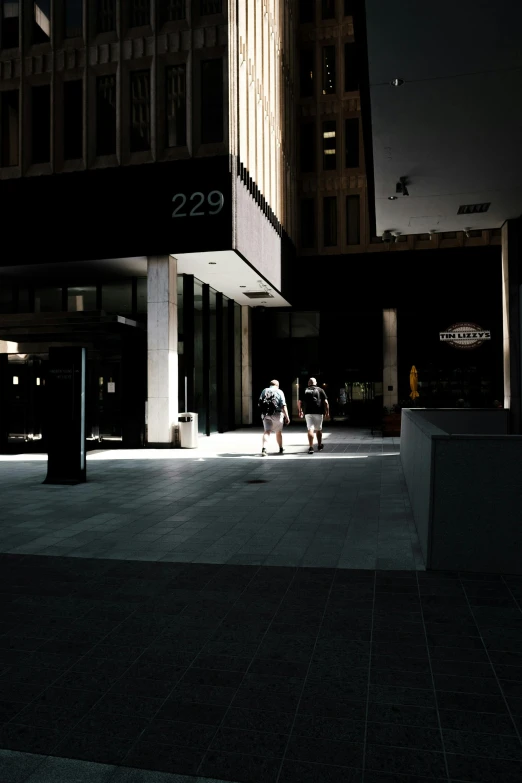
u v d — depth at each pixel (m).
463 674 3.39
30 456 15.80
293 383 27.64
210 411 23.02
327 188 27.02
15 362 18.75
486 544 5.29
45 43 18.25
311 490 9.80
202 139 17.22
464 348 25.81
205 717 2.98
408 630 4.01
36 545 6.40
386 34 7.94
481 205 15.24
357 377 26.92
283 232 24.31
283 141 24.62
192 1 17.27
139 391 17.50
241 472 12.10
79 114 18.08
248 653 3.69
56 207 17.98
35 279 20.83
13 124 18.69
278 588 4.92
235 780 2.50
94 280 20.64
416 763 2.60
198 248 17.00
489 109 10.09
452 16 7.56
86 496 9.52
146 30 17.56
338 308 26.67
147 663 3.58
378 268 26.33
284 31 25.17
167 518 7.77
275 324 27.78
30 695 3.21
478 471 5.32
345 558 5.78
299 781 2.49
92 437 18.28
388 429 20.50
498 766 2.57
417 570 5.38
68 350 10.95
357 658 3.60
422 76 9.02
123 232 17.52
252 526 7.24
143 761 2.63
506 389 17.11
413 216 16.22
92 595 4.79
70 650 3.76
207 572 5.38
